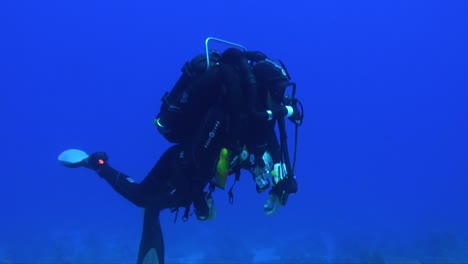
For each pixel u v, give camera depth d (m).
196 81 3.76
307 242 24.42
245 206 41.66
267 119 3.60
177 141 3.93
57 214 47.84
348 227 32.97
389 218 40.34
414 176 134.38
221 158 3.58
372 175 129.50
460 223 35.09
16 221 41.03
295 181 4.00
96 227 35.22
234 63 3.70
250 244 25.09
